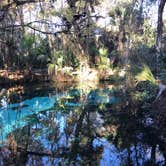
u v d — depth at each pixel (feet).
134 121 24.66
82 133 21.59
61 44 51.98
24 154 17.13
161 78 29.35
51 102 33.17
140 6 54.90
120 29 54.24
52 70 48.55
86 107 30.71
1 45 46.65
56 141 19.70
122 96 32.76
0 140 20.01
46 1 18.72
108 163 15.76
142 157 16.75
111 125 23.79
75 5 16.39
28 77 45.70
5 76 43.68
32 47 51.29
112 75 48.55
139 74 23.84
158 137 20.44
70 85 45.37
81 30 20.75
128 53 42.75
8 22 27.12
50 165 15.34
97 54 54.24
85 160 16.15
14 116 27.07
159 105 24.90
